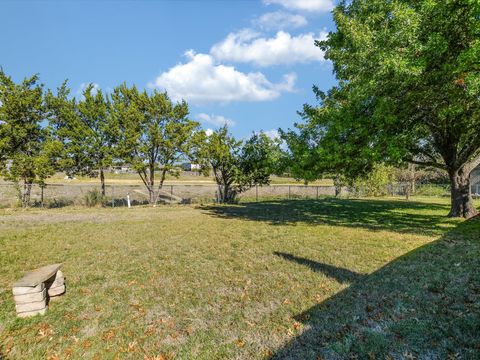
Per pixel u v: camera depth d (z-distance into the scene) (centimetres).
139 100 2102
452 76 912
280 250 748
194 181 4106
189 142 2180
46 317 417
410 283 483
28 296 423
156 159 2195
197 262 662
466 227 991
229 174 2492
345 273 553
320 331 353
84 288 523
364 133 1113
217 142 2356
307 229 1054
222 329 370
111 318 411
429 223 1132
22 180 2058
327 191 3391
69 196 2256
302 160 1366
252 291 486
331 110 1353
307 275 550
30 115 1833
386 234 920
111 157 1966
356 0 1379
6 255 755
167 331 372
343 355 303
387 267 577
